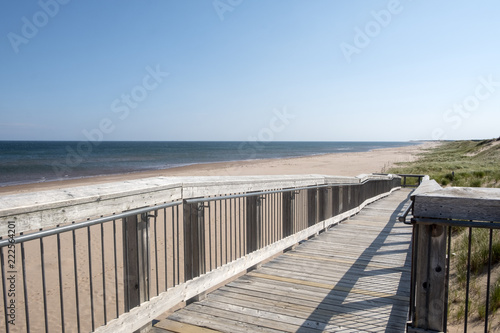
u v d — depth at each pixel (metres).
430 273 2.29
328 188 7.65
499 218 2.09
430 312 2.30
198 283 3.51
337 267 4.88
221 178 3.79
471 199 2.13
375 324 3.14
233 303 3.58
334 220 7.99
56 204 2.04
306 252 5.71
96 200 2.30
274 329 3.03
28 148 91.94
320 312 3.38
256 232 4.61
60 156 57.28
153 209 2.78
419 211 2.24
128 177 24.97
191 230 3.42
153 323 3.28
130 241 2.70
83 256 6.72
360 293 3.90
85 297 4.98
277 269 4.77
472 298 4.01
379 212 10.32
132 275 2.72
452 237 6.53
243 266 4.30
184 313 3.33
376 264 5.04
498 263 4.60
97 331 2.37
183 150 92.62
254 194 4.29
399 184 18.41
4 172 29.62
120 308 4.68
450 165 27.62
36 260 6.45
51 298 4.91
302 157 59.56
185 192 3.24
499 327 3.36
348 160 48.38
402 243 6.38
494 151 33.72
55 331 4.05
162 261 6.32
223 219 9.88
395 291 3.97
